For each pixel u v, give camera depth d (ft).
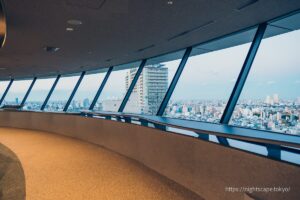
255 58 13.67
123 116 20.34
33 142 23.45
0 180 12.34
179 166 11.15
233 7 11.68
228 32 15.66
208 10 12.09
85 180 12.12
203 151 9.39
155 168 13.43
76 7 11.76
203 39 17.31
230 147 7.94
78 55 23.45
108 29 15.25
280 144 7.11
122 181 11.83
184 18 13.21
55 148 20.36
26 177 12.76
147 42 18.38
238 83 14.01
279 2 11.10
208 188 9.07
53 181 12.08
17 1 11.03
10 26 14.58
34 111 34.19
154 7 11.77
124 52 21.91
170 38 17.16
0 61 26.94
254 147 7.70
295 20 13.17
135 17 13.12
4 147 21.06
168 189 10.56
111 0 10.98
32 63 28.43
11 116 36.78
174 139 11.56
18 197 10.16
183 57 20.13
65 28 15.05
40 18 13.23
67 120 27.78
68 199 9.89
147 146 14.38
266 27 13.82
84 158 16.69
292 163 5.76
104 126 20.83
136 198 9.79
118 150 18.45
